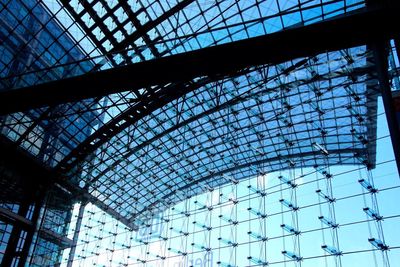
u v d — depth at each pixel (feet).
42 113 102.12
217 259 93.66
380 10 44.34
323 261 73.77
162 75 53.62
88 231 130.00
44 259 115.55
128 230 122.93
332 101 90.53
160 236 112.68
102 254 122.93
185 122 103.45
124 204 132.67
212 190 109.40
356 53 77.87
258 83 89.56
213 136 108.99
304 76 86.07
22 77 91.86
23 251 108.99
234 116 101.96
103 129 105.40
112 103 100.07
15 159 110.93
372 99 82.48
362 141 82.58
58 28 88.94
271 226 87.81
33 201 116.98
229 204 101.24
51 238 119.75
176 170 120.88
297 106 94.84
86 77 55.93
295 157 96.99
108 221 129.29
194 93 96.17
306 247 78.18
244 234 92.22
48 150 114.73
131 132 111.45
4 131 104.17
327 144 93.66
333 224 76.18
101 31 86.12
